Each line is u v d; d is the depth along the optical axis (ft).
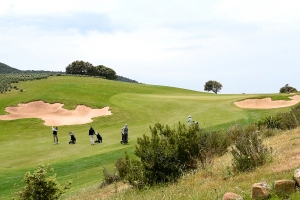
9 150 92.27
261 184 21.44
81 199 41.42
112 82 273.13
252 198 21.08
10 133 129.59
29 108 167.73
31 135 125.08
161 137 43.68
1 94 193.47
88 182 54.70
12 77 290.97
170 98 179.11
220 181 29.04
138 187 37.45
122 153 74.79
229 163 35.45
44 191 33.99
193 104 155.63
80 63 430.61
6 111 158.10
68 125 136.46
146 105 161.89
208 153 39.83
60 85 220.02
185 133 40.40
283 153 33.65
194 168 38.88
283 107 130.93
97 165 66.74
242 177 27.91
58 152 86.12
